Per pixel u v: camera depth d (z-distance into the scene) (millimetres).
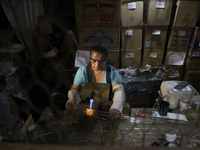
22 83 2260
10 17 2393
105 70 1406
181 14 2080
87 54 2131
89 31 2121
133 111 1512
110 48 2250
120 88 1420
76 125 1190
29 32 2520
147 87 2438
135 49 2383
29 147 316
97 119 1243
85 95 1317
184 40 2291
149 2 2064
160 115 1448
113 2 1934
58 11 2938
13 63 2248
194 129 1237
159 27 2229
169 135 1090
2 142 328
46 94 2252
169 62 2453
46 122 1229
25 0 2441
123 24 2201
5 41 2402
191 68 2418
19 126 1111
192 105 1587
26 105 1852
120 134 1131
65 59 2424
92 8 1968
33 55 2432
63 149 309
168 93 1672
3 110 1040
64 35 2506
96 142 1055
